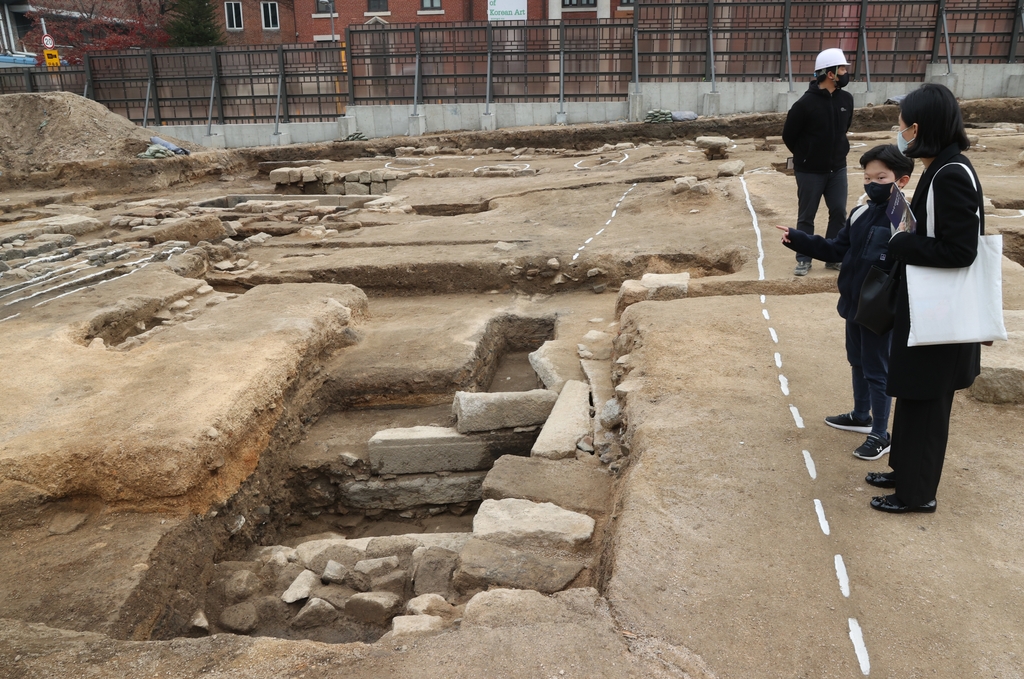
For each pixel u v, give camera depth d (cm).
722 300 624
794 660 251
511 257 882
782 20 2192
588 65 2300
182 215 1255
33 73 2467
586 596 292
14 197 1531
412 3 2939
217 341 586
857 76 2217
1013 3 2091
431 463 565
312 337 620
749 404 431
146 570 369
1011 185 1084
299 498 562
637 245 878
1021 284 614
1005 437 389
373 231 1120
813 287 663
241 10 3428
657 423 417
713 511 333
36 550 389
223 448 445
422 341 697
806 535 314
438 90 2367
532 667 249
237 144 2392
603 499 412
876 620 266
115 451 409
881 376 357
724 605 277
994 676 240
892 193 335
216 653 272
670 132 2119
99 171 1752
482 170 1642
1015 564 291
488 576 349
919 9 2136
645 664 249
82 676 263
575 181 1338
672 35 2236
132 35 3130
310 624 377
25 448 415
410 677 248
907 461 314
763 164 1403
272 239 1120
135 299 707
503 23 2267
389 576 398
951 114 271
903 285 293
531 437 567
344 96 2422
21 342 584
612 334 671
